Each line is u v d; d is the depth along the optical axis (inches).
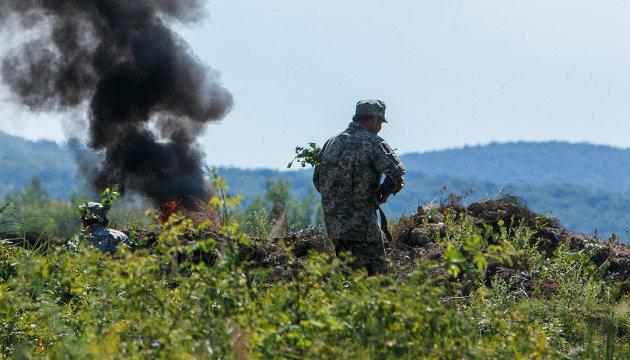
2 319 816.9
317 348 653.3
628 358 887.7
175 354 649.6
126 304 730.8
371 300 681.6
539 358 736.3
